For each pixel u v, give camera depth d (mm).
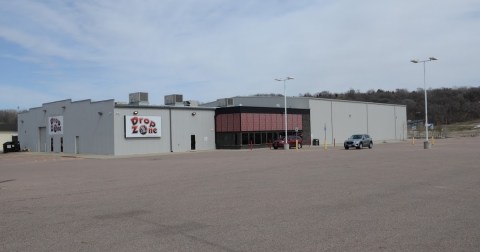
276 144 56344
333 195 12945
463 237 7715
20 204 12641
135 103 54125
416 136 105625
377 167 22297
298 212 10352
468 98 190500
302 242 7547
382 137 89812
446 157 28906
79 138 55719
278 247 7250
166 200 12750
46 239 8133
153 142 53500
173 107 55844
